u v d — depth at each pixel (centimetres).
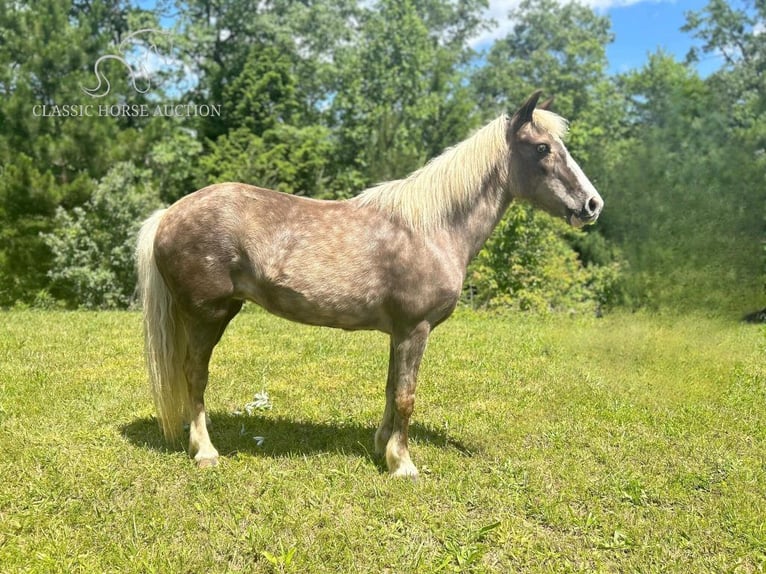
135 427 483
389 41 2836
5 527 324
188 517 344
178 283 398
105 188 1647
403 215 402
